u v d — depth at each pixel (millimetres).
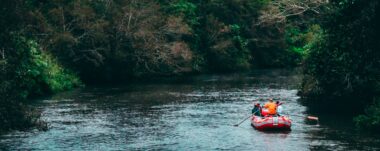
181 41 62125
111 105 38969
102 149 26359
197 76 62938
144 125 31938
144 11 58031
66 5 55156
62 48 52406
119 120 33375
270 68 75125
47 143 27453
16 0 36969
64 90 48156
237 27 73625
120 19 56906
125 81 56781
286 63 77625
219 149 26375
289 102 40219
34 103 39719
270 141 27875
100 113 35688
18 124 30875
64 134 29469
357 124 30969
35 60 44406
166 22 60562
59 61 51594
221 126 31719
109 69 56250
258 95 44188
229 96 43688
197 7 72188
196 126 31688
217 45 69625
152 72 59188
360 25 30875
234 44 72938
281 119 30422
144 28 57188
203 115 35094
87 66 55219
